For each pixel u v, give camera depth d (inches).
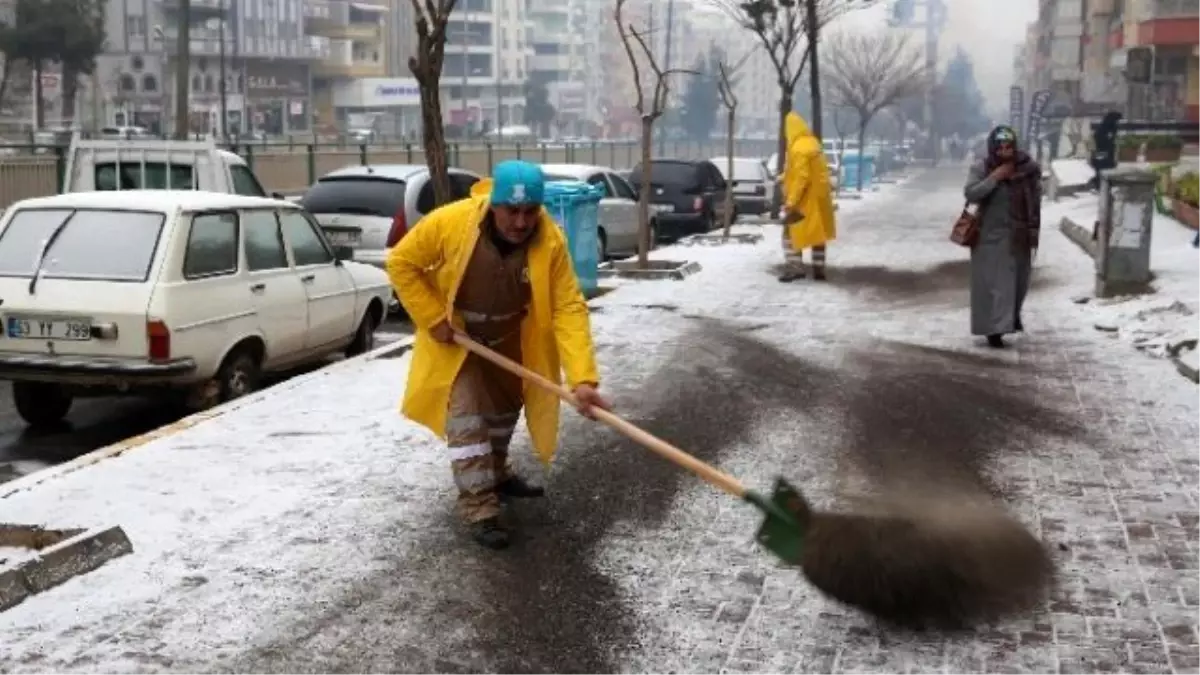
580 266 527.2
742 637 178.4
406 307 212.1
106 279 318.7
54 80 2191.2
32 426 344.5
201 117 2785.4
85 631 177.8
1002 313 401.4
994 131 400.5
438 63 418.3
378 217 522.6
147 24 2733.8
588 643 176.4
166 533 217.5
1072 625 181.9
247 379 349.4
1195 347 374.9
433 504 236.1
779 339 425.7
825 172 595.2
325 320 386.3
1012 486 251.3
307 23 3393.2
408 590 194.4
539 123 4355.3
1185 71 1633.9
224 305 334.6
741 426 300.4
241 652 172.1
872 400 328.2
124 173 575.8
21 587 188.7
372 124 3595.0
